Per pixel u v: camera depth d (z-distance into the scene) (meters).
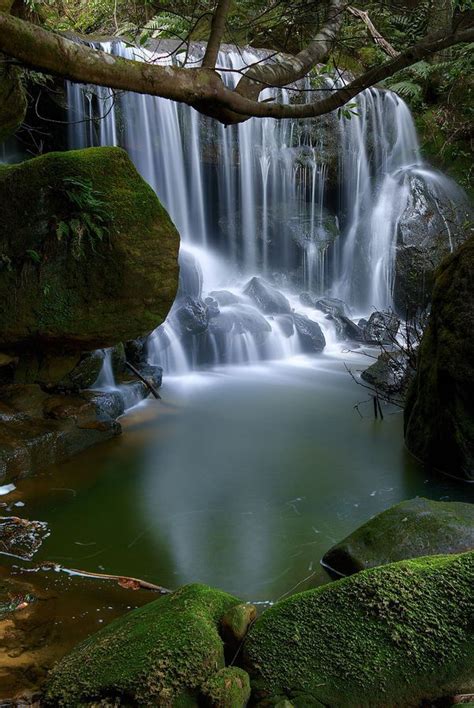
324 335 10.22
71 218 5.61
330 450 6.00
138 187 5.83
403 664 2.64
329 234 12.40
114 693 2.60
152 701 2.54
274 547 4.33
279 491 5.16
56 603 3.64
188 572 4.04
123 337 5.99
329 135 12.48
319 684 2.62
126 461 5.64
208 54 2.63
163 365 8.22
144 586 3.85
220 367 8.73
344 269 12.66
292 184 12.30
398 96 13.48
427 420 5.73
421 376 5.91
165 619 2.87
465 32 2.93
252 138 11.79
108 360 6.95
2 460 5.10
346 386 7.99
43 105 9.48
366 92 12.86
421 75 13.69
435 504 4.12
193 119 11.11
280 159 12.10
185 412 6.92
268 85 2.86
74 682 2.68
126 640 2.80
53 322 5.73
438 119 13.70
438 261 11.73
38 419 5.77
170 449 5.93
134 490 5.12
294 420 6.77
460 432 5.33
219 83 2.48
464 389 5.32
